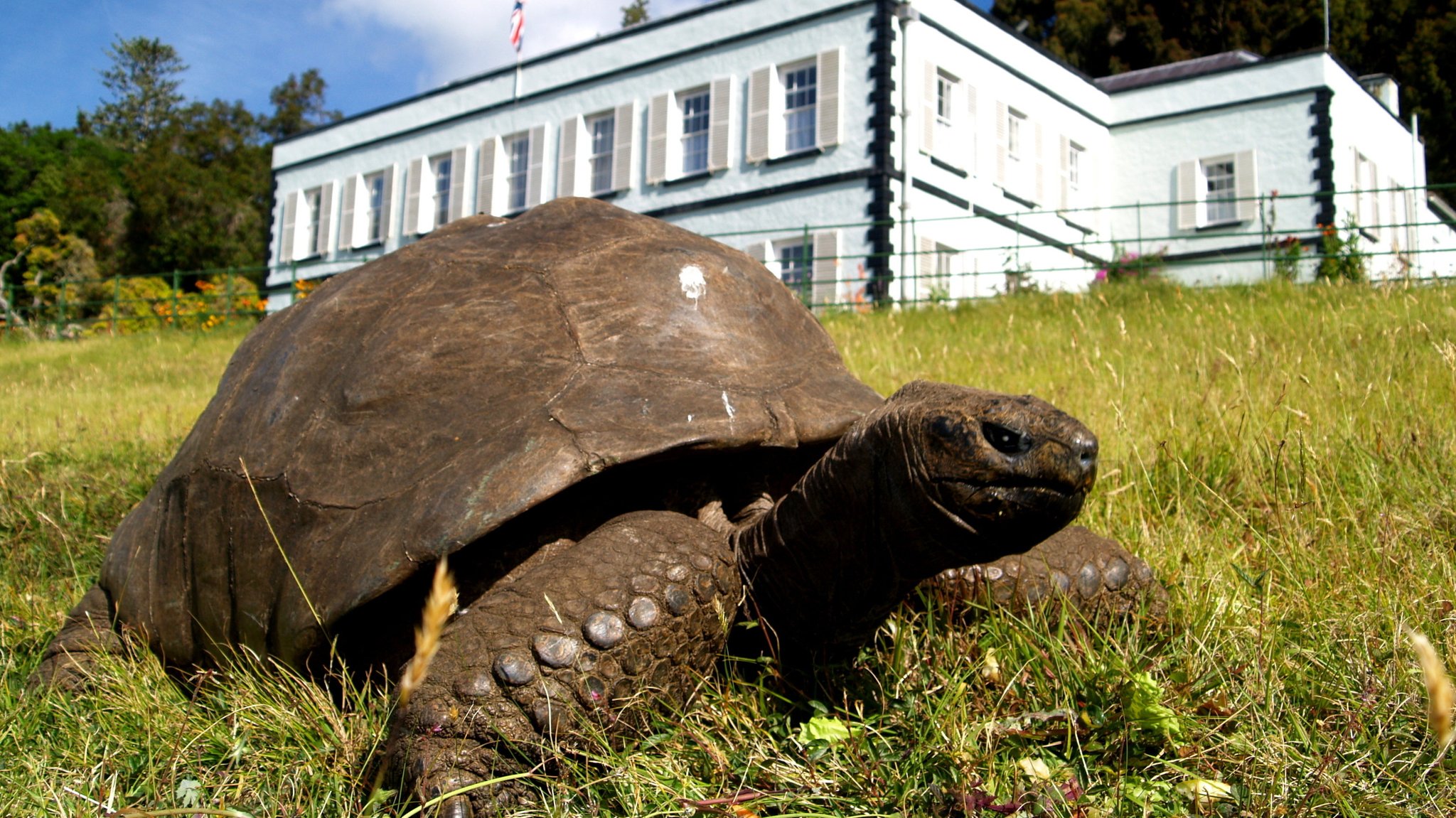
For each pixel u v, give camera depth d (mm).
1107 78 24094
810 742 2340
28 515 4844
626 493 2564
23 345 17219
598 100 19766
